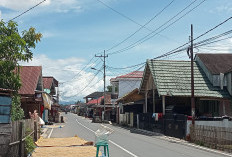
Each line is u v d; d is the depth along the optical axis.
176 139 23.05
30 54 17.45
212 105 29.48
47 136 24.11
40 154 13.96
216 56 33.06
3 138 10.76
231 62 31.84
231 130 16.61
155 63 31.41
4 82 15.30
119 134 27.08
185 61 32.53
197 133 20.23
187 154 14.83
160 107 34.41
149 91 33.88
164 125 27.08
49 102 37.06
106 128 13.66
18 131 12.11
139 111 41.56
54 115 56.47
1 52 15.04
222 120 23.12
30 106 29.33
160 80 29.28
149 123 31.36
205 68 30.89
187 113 30.80
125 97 39.31
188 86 29.00
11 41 14.95
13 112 16.25
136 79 52.69
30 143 13.75
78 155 13.69
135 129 34.94
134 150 15.87
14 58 15.62
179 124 23.80
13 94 15.78
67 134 26.25
